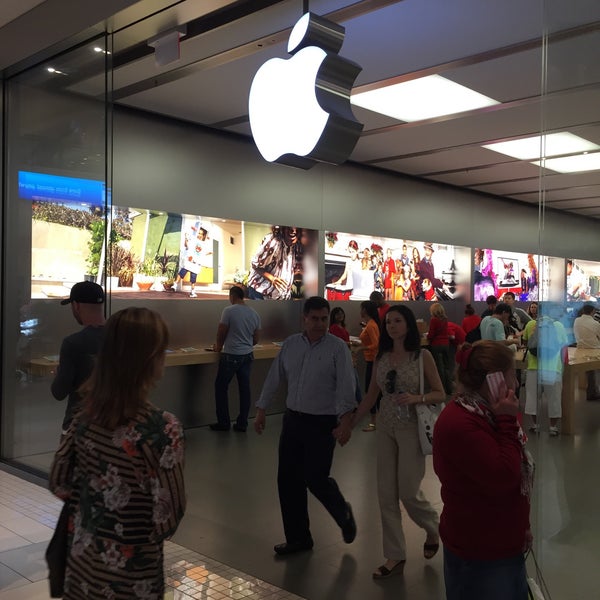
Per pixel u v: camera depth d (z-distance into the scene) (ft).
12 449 18.79
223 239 27.07
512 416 7.06
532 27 15.64
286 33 16.02
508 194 40.09
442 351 30.53
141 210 24.00
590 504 8.93
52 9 16.34
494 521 6.97
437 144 27.37
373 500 16.46
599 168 8.70
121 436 5.96
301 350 12.67
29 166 18.17
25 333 18.29
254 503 16.11
